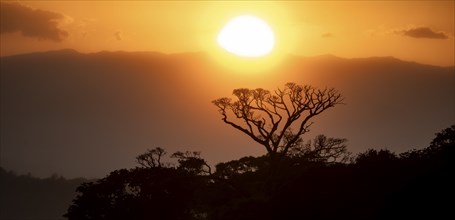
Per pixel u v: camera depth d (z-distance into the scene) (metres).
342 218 194.25
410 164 197.75
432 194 181.25
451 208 177.25
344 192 199.75
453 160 190.88
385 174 197.00
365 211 191.38
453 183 181.38
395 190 187.88
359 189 197.62
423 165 194.62
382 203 188.50
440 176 184.50
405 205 182.88
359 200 195.38
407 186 186.75
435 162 192.62
